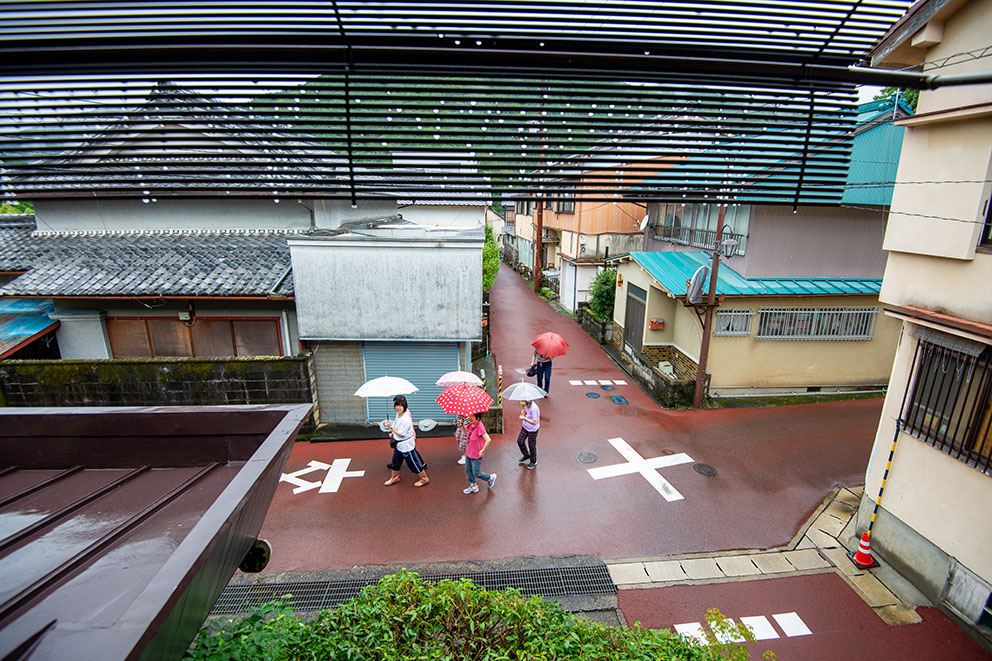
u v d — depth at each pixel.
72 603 1.37
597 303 17.45
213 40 1.87
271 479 2.13
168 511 1.96
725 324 11.46
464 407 7.42
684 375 12.55
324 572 6.24
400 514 7.44
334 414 10.34
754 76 2.08
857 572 6.42
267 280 9.42
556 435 10.05
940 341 5.63
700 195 2.41
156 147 2.09
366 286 9.32
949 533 5.69
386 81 2.10
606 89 2.19
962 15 4.95
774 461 9.05
